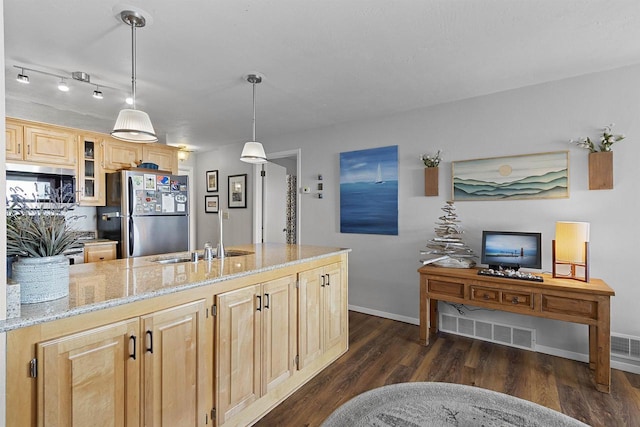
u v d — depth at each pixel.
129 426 1.33
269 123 4.04
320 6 1.74
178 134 4.64
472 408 1.92
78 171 3.67
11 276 1.24
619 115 2.50
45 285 1.23
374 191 3.77
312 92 3.00
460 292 2.76
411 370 2.49
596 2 1.70
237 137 4.81
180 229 4.27
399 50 2.23
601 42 2.12
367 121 3.83
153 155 4.43
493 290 2.60
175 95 3.07
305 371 2.33
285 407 2.03
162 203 4.07
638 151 2.43
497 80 2.75
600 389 2.18
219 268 1.92
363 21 1.88
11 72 2.54
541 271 2.80
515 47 2.19
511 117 2.94
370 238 3.81
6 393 1.04
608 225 2.54
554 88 2.75
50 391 1.12
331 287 2.64
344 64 2.44
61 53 2.24
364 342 3.03
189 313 1.56
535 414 1.85
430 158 3.37
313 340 2.40
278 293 2.08
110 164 3.97
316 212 4.26
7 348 1.04
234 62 2.40
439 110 3.33
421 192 3.45
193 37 2.04
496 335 3.00
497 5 1.73
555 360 2.66
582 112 2.64
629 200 2.46
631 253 2.46
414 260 3.52
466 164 3.17
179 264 2.07
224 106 3.39
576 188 2.66
